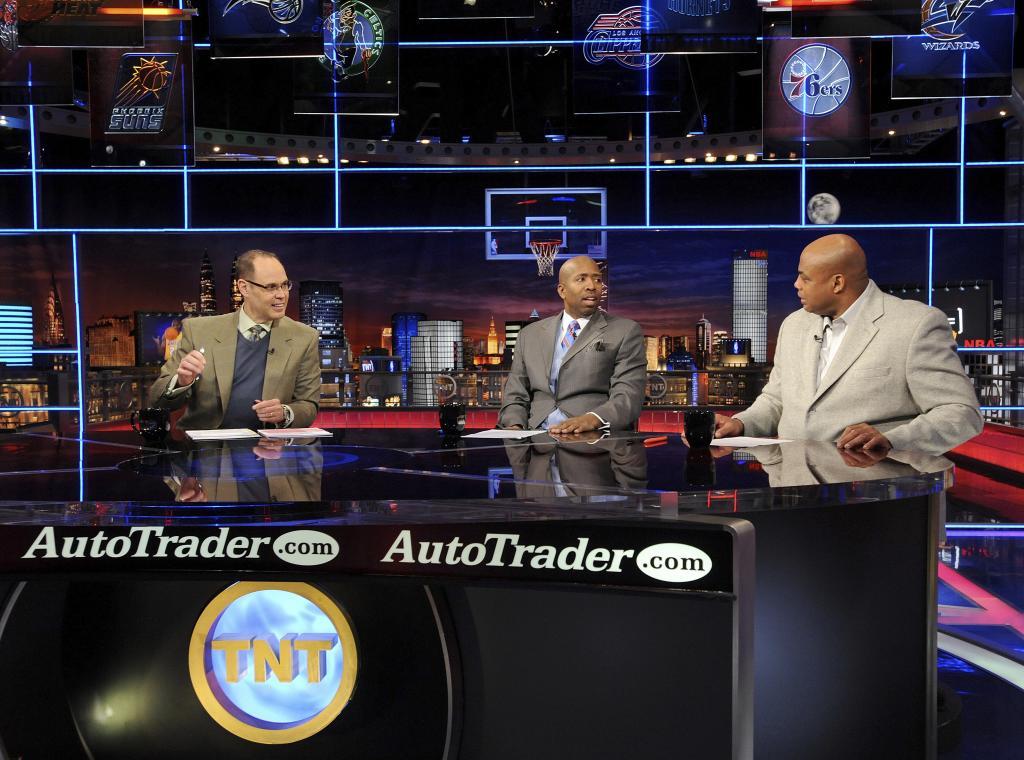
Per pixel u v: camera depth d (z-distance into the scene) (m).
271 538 1.29
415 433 2.40
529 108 6.72
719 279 7.04
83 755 1.49
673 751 1.44
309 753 1.50
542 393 3.06
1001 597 3.37
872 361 2.31
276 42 3.14
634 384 2.95
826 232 5.15
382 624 1.47
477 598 1.47
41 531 1.28
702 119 6.57
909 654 1.73
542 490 1.32
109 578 1.28
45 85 3.54
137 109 3.85
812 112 3.84
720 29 3.22
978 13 3.39
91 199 6.63
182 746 1.50
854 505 1.62
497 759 1.49
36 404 5.71
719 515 1.31
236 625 1.48
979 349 5.67
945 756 2.01
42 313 6.47
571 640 1.46
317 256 7.23
